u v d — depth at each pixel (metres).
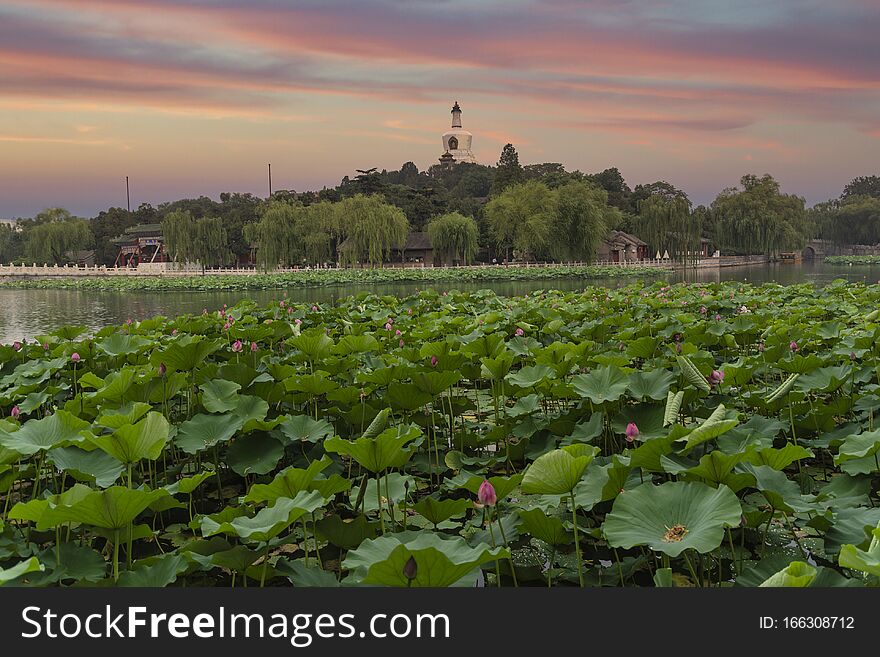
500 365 6.73
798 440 5.91
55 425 4.74
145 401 6.44
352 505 4.89
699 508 3.42
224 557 3.61
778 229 81.75
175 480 6.03
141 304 37.59
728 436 4.95
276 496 4.00
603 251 81.50
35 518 3.53
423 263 79.12
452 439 6.85
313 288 48.66
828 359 7.30
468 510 5.38
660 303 14.78
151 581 3.52
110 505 3.45
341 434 6.62
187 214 67.81
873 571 2.51
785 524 4.88
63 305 37.69
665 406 5.54
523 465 6.40
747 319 10.67
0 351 9.32
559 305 15.73
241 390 6.66
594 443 6.49
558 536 4.04
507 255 82.88
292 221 63.69
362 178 99.06
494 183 107.50
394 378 6.64
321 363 8.09
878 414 6.62
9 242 105.06
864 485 4.65
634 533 3.38
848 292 16.64
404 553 2.77
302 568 3.64
